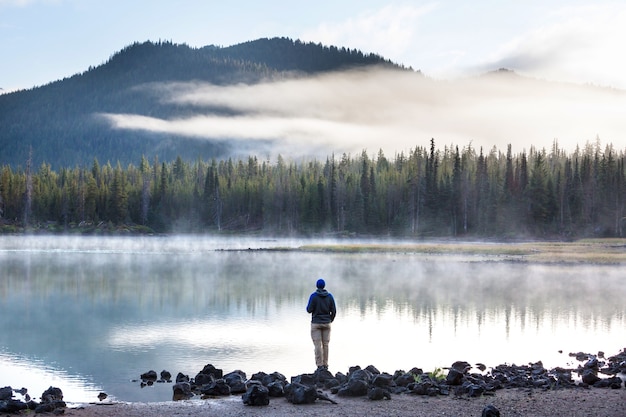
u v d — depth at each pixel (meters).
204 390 15.16
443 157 194.00
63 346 21.64
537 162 143.25
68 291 39.28
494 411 11.84
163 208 175.38
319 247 96.81
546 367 18.47
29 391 15.77
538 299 34.88
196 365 18.81
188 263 66.88
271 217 166.00
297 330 24.97
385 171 177.88
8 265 61.78
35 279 47.41
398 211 151.12
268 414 12.52
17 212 165.75
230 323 26.78
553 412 12.53
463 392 14.45
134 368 18.44
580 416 12.23
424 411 12.66
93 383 16.61
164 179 178.62
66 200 165.00
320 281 17.78
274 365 18.86
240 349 21.20
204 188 183.62
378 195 152.88
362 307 31.59
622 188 137.00
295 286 42.56
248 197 178.25
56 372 17.86
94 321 27.33
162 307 32.06
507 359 19.52
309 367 18.56
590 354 20.17
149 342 22.45
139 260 71.62
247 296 36.88
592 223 137.25
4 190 165.62
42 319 27.94
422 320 27.33
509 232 133.75
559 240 125.00
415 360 19.38
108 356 20.11
